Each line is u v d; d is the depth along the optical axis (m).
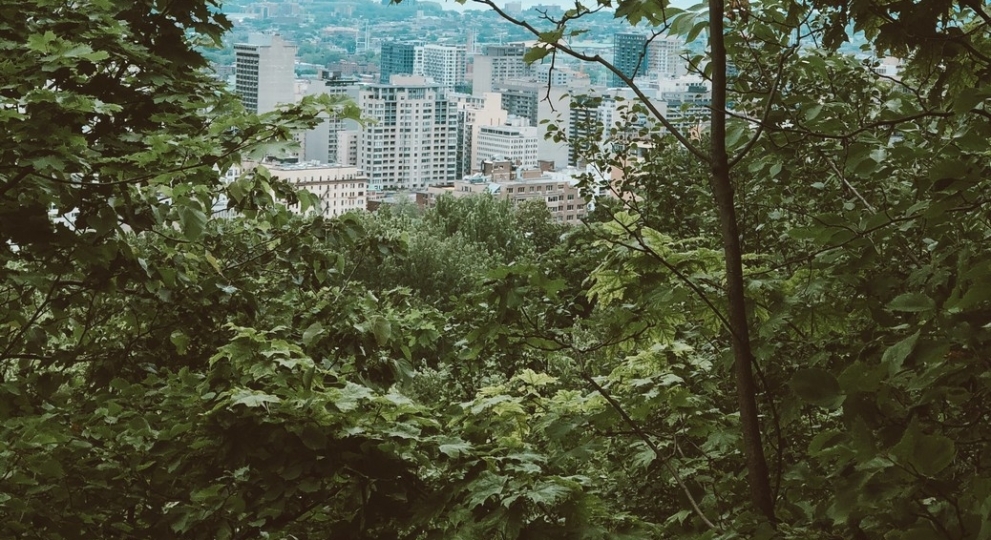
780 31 4.93
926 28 3.86
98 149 6.72
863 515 3.01
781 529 3.31
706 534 3.74
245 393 4.52
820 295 4.02
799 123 5.12
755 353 4.16
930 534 2.39
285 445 4.64
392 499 4.66
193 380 5.39
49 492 5.19
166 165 5.62
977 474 2.74
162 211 6.23
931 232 3.95
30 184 5.56
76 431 5.78
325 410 4.61
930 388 2.86
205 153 5.52
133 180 5.48
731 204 3.63
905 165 4.48
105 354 7.23
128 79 7.62
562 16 3.63
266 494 4.60
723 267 4.39
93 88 7.30
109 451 5.25
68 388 7.04
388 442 4.54
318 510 5.10
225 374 5.07
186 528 4.84
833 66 6.03
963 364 2.72
